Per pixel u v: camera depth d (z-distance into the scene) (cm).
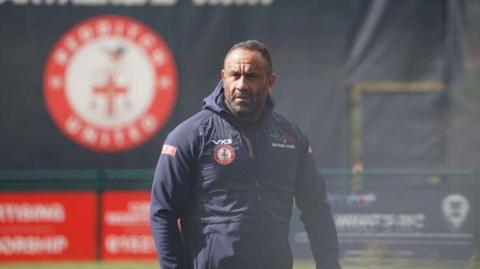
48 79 5122
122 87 5144
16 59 5109
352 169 5028
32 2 5119
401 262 4347
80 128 5128
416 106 5044
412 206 4359
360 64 5050
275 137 1630
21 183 4734
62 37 5138
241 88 1577
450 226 4338
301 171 1686
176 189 1600
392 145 5044
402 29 5053
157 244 1603
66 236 4731
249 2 5069
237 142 1602
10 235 4719
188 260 1620
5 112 5100
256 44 1611
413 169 5038
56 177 4744
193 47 5103
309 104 5050
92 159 5122
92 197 4747
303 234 4325
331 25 5056
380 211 4366
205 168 1595
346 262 4362
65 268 4456
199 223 1598
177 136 1608
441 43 5044
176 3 5116
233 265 1577
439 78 5047
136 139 5134
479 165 5022
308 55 5047
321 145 5044
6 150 5097
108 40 5147
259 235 1590
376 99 5047
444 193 4344
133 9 5147
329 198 4397
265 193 1606
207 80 5106
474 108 5028
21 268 4488
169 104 5125
